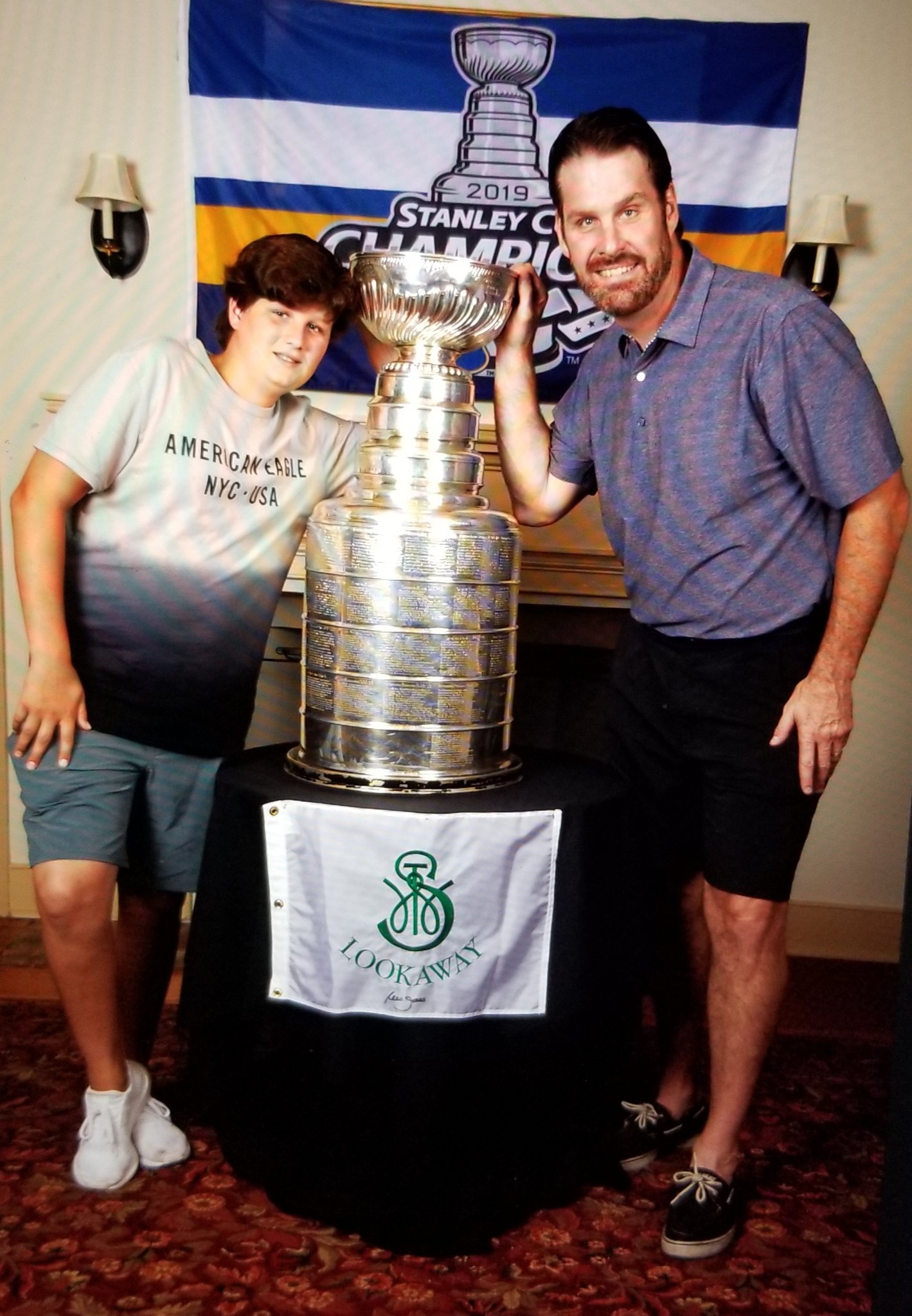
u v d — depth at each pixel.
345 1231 1.67
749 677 1.66
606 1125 1.81
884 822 2.92
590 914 1.59
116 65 2.72
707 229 2.74
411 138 2.73
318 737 1.64
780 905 1.68
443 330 1.62
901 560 2.84
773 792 1.64
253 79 2.71
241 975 1.61
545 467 1.89
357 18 2.69
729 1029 1.68
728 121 2.70
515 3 2.70
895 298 2.77
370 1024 1.62
